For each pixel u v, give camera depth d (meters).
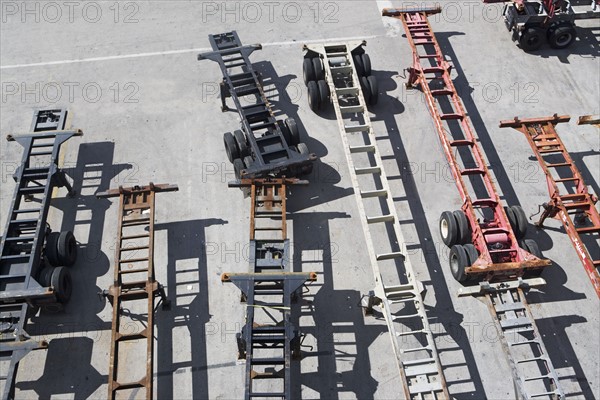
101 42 17.39
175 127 15.20
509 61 16.89
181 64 16.77
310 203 13.70
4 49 17.25
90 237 13.12
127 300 11.32
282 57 16.97
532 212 13.62
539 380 11.13
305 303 12.05
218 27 17.81
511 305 10.88
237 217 13.43
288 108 15.70
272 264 11.31
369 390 10.93
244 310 11.96
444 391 9.66
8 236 11.84
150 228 11.80
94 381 11.09
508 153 14.74
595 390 10.98
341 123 13.70
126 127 15.22
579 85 16.23
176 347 11.48
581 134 15.09
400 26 17.84
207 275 12.48
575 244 11.65
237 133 13.90
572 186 14.14
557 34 16.59
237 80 14.73
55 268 11.66
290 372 10.38
